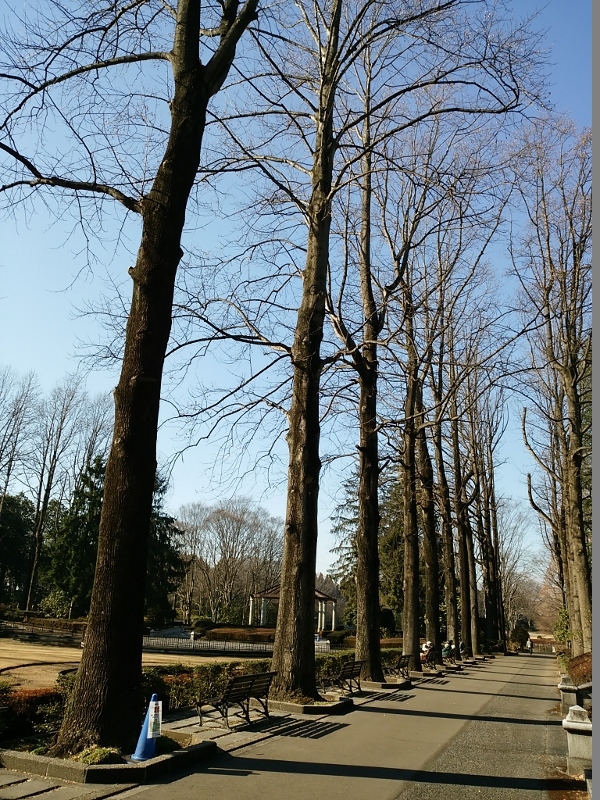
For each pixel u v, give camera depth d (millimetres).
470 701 15812
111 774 6660
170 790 6469
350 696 14609
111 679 7449
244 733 9445
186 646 39000
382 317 19219
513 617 102562
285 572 12930
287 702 11781
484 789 7391
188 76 9266
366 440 18500
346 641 51938
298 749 8703
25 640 36000
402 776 7695
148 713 7262
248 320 13352
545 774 8328
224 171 12570
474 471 35969
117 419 8297
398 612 52688
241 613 68312
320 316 14141
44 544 51000
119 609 7672
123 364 8508
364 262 19672
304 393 13734
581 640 20172
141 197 9164
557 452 27031
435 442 31828
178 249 8961
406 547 22641
